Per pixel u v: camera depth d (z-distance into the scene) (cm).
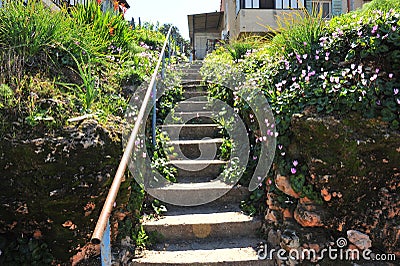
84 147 237
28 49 323
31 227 235
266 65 406
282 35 388
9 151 224
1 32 320
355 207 255
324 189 254
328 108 267
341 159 249
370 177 251
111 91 364
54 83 305
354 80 279
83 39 389
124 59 485
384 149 247
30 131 234
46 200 225
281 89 338
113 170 248
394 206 249
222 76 488
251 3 1217
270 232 288
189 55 1511
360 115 257
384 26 286
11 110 242
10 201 226
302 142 270
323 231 267
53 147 229
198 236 297
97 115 278
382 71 279
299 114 275
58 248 237
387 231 248
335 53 317
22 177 224
